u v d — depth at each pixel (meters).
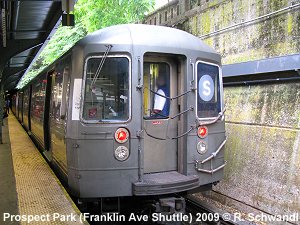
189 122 5.30
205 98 5.57
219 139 5.71
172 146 5.45
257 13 7.60
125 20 12.63
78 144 4.81
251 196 7.12
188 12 10.08
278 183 6.56
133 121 4.85
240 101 7.99
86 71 4.85
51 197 5.07
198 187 5.62
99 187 4.78
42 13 9.74
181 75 5.38
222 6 8.64
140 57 4.89
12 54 12.72
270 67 6.95
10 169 7.02
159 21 12.22
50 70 7.54
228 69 8.04
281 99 6.94
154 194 4.73
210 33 9.07
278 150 6.71
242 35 8.02
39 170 6.71
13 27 11.05
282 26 7.00
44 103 8.20
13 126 16.14
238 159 7.65
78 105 4.86
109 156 4.79
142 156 4.89
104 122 4.80
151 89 5.33
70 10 7.98
